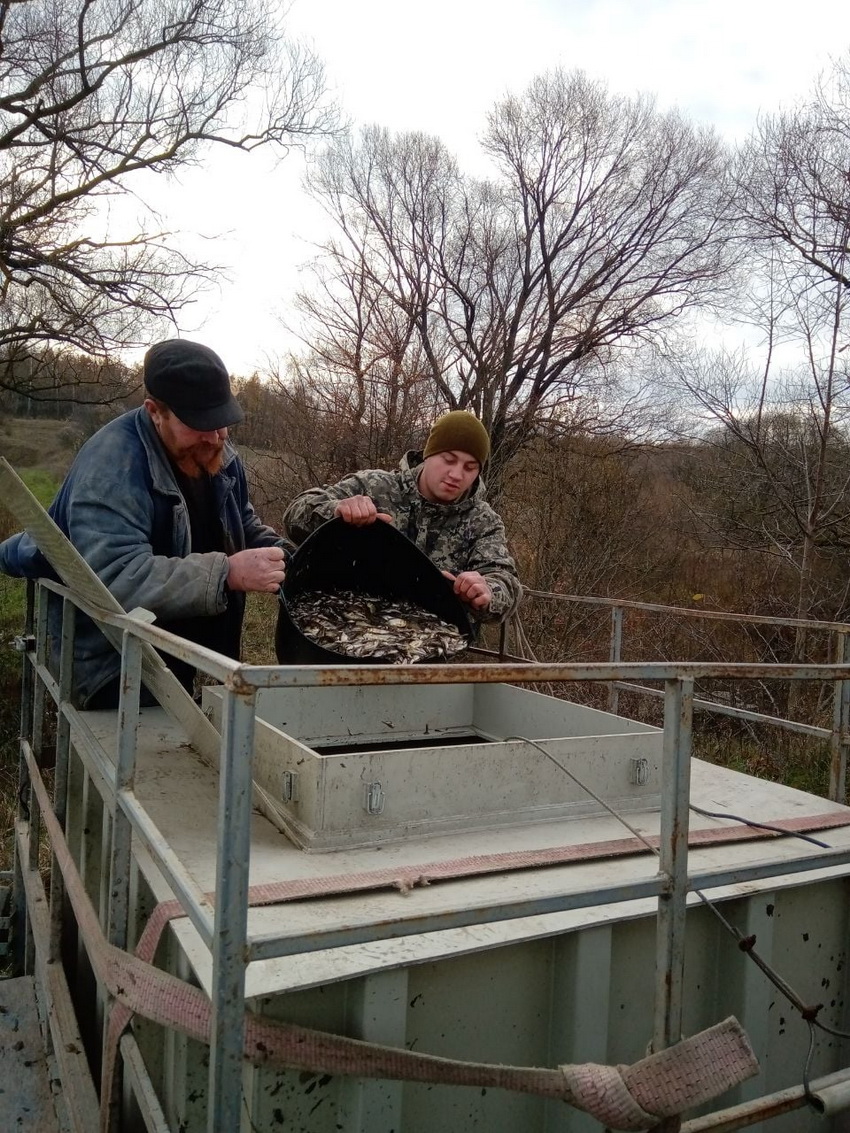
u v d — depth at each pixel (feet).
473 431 10.10
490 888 5.34
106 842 6.71
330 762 5.77
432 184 44.93
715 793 7.61
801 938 6.27
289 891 5.00
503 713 8.62
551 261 45.70
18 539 9.80
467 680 3.90
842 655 9.94
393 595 9.58
